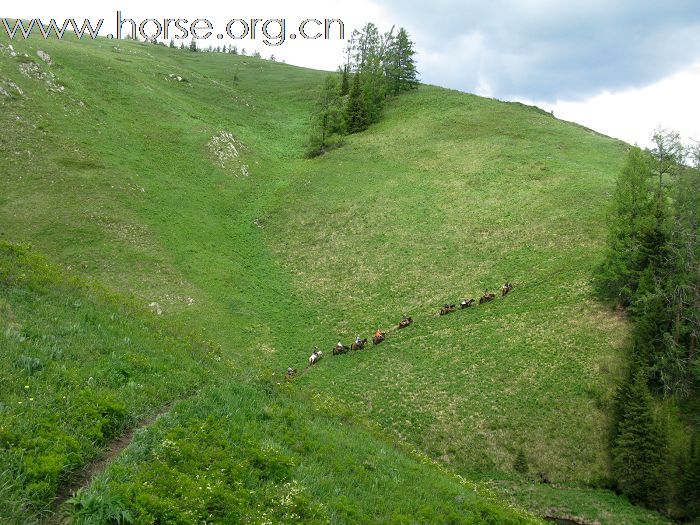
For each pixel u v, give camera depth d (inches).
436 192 3090.6
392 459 782.5
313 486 555.8
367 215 2913.4
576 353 1648.6
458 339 1833.2
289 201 3122.5
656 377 1524.4
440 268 2369.6
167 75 4547.2
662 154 1800.0
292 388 962.7
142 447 501.0
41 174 2377.0
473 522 658.8
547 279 2102.6
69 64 3649.1
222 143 3437.5
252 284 2305.6
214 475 491.2
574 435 1387.8
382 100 4591.5
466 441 1395.2
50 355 616.7
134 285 1967.3
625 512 1195.3
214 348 1031.6
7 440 435.2
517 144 3659.0
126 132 3093.0
